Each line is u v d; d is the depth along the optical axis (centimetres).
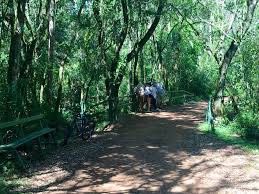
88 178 927
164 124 1694
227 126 1561
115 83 1894
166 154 1150
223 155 1149
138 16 2156
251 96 1638
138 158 1102
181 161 1080
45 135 1209
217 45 2406
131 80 2336
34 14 1845
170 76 3216
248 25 1708
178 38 3244
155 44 2998
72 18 1959
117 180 915
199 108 2419
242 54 1727
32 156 1089
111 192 837
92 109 1802
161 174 962
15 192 822
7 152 964
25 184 873
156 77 3012
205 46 2391
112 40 2072
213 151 1195
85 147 1220
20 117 1216
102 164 1039
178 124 1694
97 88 2039
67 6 2072
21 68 1359
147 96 2156
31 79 1477
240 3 2236
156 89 2362
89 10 1972
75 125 1370
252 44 1731
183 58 3406
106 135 1427
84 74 1973
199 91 3475
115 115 1773
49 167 1004
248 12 1709
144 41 2011
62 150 1180
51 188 855
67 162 1052
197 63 3756
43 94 1631
